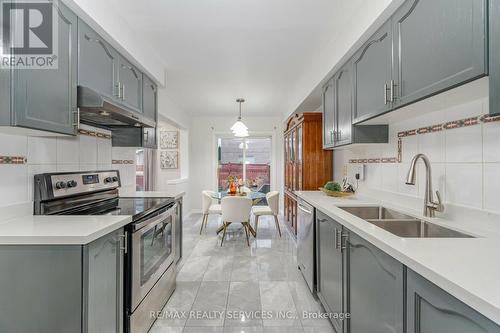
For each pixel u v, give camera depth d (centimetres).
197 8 196
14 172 156
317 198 251
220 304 226
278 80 361
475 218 139
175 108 484
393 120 201
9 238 117
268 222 535
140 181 591
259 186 648
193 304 225
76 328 118
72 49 156
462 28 102
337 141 246
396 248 101
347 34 207
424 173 180
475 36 95
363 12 178
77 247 118
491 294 66
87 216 159
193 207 631
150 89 279
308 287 254
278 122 629
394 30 149
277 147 630
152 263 196
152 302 196
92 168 239
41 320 119
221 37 240
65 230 126
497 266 83
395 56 148
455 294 72
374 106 175
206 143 632
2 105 117
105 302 138
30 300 119
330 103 265
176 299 234
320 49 264
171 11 199
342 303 165
